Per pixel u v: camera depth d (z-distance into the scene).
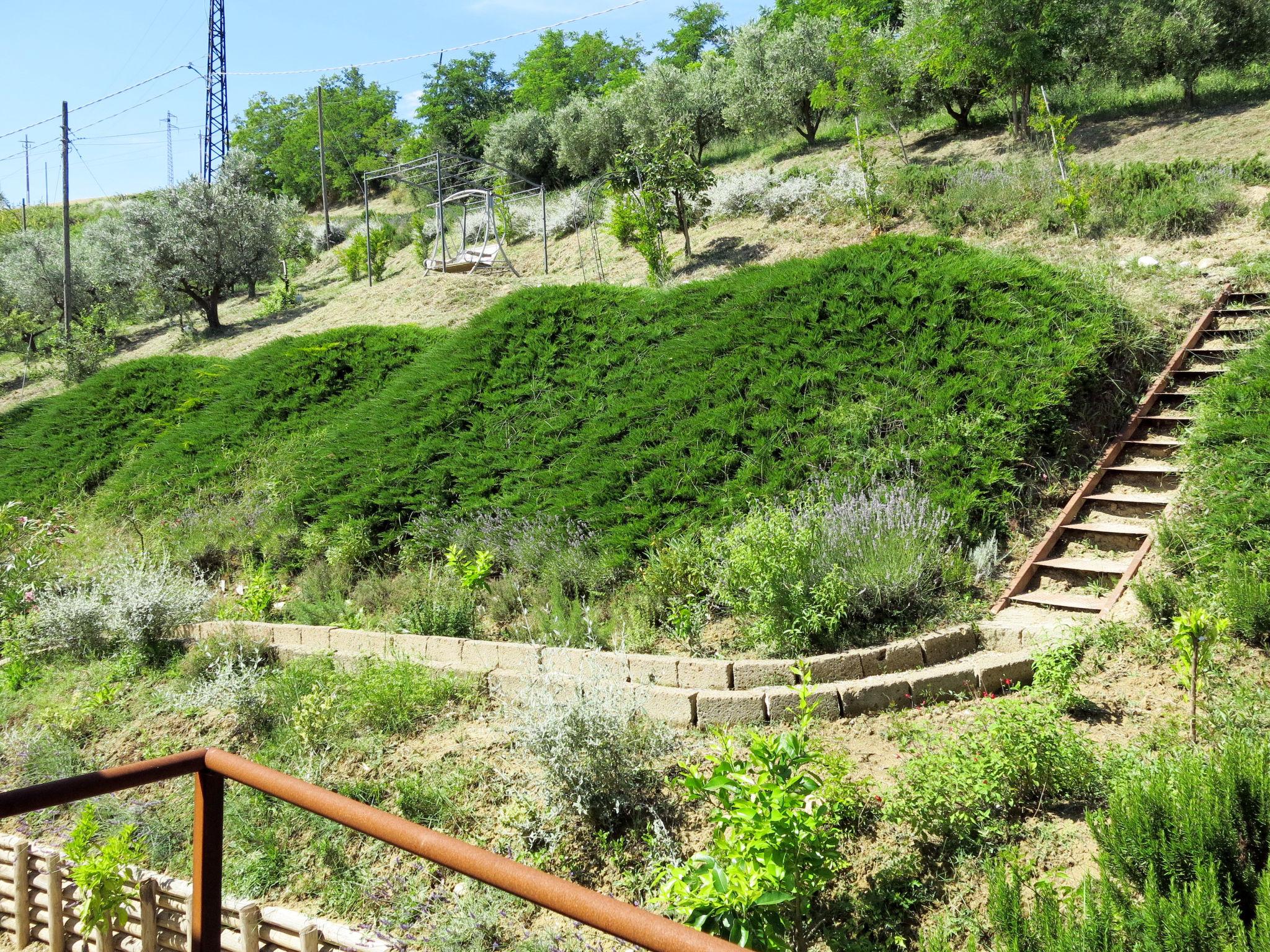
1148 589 5.91
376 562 9.77
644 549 8.23
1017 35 17.69
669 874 3.72
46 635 8.54
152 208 27.36
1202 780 3.38
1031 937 3.11
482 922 4.17
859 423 8.60
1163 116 17.83
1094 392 8.62
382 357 14.37
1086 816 3.92
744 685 5.99
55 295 33.94
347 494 10.76
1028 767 4.19
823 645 6.36
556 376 11.33
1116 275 11.17
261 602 9.08
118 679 7.72
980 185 15.98
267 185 65.69
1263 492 6.46
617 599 7.73
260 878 4.81
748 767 3.93
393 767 5.58
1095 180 13.66
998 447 7.93
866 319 9.77
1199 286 10.30
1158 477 7.63
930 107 21.52
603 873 4.54
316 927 3.72
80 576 10.73
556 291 12.76
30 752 6.48
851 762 4.96
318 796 2.06
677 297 11.64
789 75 24.17
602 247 22.09
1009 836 4.08
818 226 17.97
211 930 2.44
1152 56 18.44
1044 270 9.89
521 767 5.27
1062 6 17.73
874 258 10.54
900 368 9.03
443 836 1.85
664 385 10.35
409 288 22.97
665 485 8.84
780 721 5.55
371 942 3.67
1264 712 4.64
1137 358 9.06
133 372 17.36
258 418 14.07
